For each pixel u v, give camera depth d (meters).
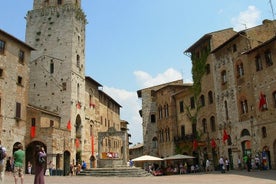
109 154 53.50
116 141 90.38
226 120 52.31
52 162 49.00
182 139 63.69
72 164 54.16
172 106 69.56
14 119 47.53
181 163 59.22
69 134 55.31
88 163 66.94
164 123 71.75
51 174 47.22
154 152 76.69
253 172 38.78
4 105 45.72
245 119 47.84
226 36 58.66
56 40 64.12
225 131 52.09
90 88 72.38
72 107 60.78
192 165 56.22
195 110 62.16
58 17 65.44
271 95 42.91
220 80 54.47
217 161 54.25
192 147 60.94
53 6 66.12
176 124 68.69
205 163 57.78
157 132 75.19
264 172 37.31
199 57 61.41
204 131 58.97
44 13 66.06
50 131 49.97
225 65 53.44
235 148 49.56
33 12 66.69
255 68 46.28
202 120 59.50
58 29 64.75
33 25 66.00
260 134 44.50
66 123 59.53
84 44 69.81
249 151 46.84
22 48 51.09
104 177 38.94
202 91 59.88
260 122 44.66
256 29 49.50
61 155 51.88
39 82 62.47
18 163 19.72
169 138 69.31
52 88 61.66
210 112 57.06
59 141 51.62
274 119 42.09
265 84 44.19
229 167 50.78
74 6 66.06
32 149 51.38
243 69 48.91
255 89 46.06
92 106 72.31
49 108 60.69
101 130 78.50
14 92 48.19
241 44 49.50
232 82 51.41
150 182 28.98
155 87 79.94
